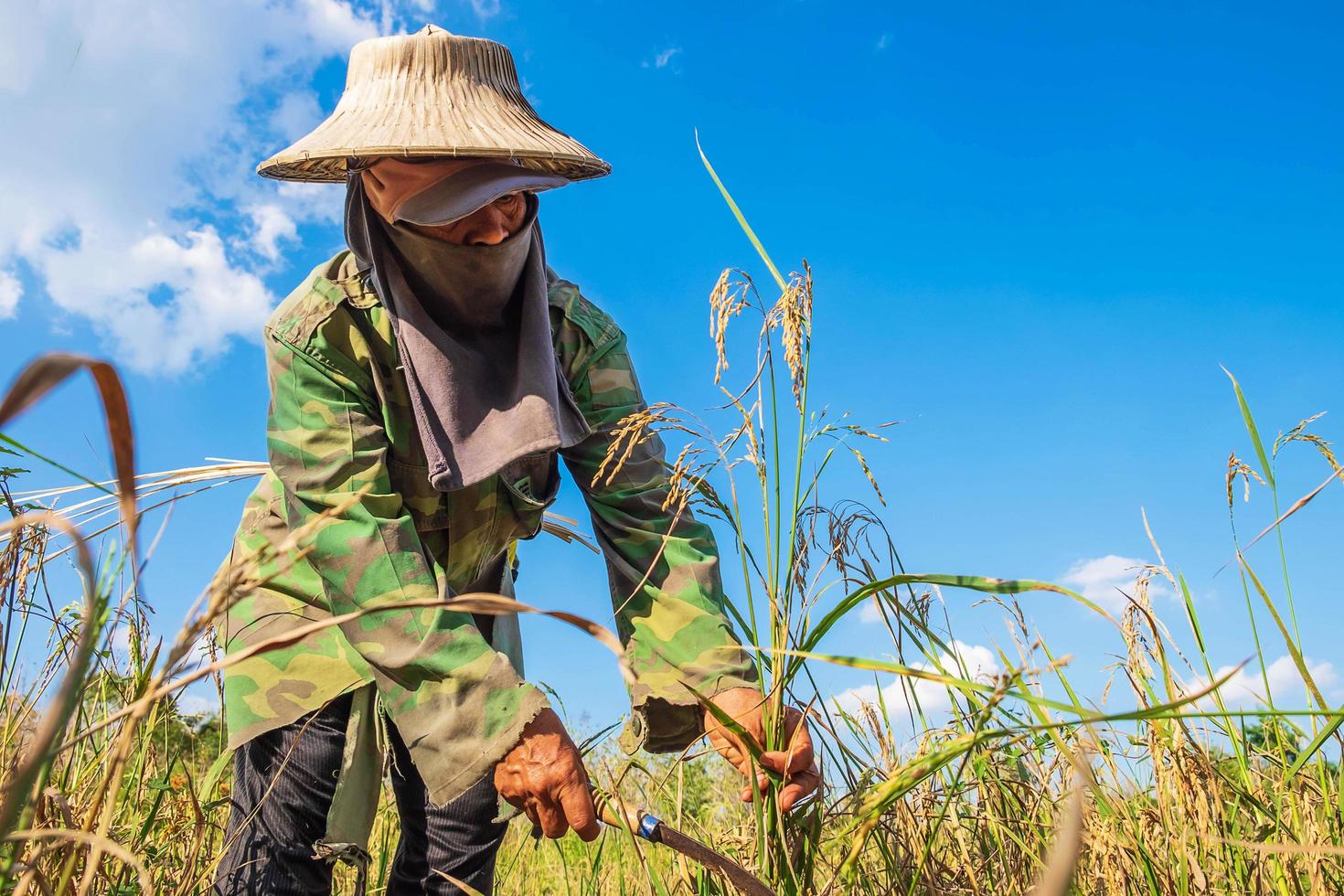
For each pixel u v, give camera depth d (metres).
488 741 2.22
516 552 3.27
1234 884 2.22
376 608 1.22
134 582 0.99
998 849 2.42
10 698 2.10
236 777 2.67
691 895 2.57
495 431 2.66
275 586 2.68
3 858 1.59
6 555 2.05
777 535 2.16
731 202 2.12
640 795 3.20
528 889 4.14
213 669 1.26
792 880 2.14
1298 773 2.44
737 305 2.08
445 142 2.54
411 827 2.84
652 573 2.74
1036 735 2.35
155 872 2.31
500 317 2.78
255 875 2.53
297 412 2.53
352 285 2.63
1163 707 1.45
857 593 1.96
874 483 2.13
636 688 2.62
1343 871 2.14
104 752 2.23
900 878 2.33
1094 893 2.20
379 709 2.64
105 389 0.91
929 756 1.79
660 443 2.96
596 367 2.91
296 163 2.88
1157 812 2.26
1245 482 2.19
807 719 2.37
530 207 2.73
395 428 2.67
